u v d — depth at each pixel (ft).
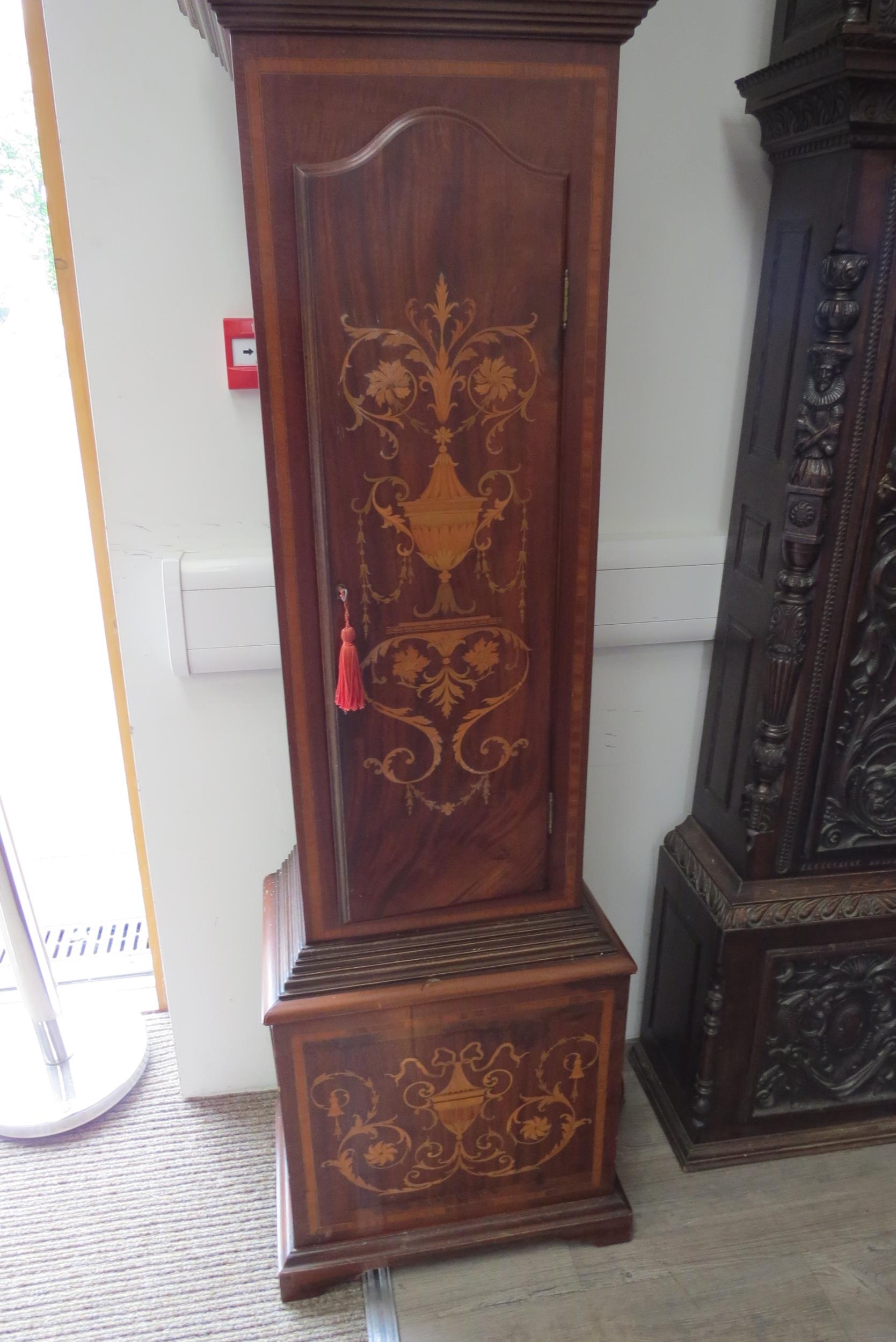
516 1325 4.23
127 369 4.06
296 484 3.26
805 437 3.84
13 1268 4.52
